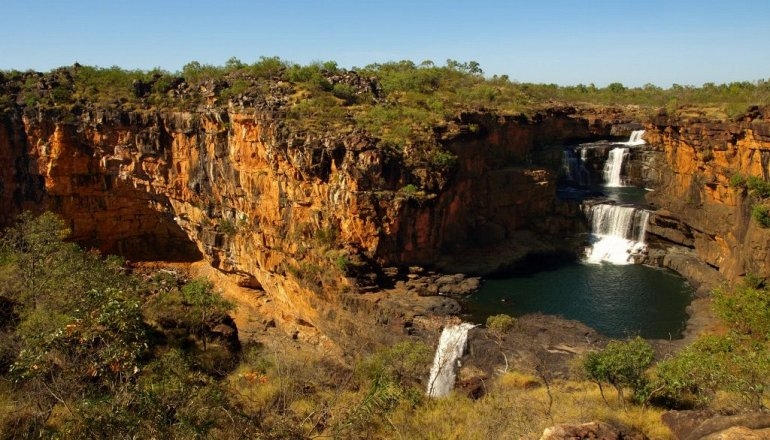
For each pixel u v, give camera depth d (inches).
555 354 1346.0
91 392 671.1
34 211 2677.2
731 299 1100.5
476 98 2945.4
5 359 887.7
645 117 2854.3
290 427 731.4
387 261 1823.3
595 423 588.4
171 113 2401.6
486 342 1422.2
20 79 2783.0
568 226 2346.2
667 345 1395.2
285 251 1989.4
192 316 1478.8
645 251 2123.5
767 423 541.0
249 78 2495.1
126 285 1465.3
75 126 2539.4
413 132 2004.2
